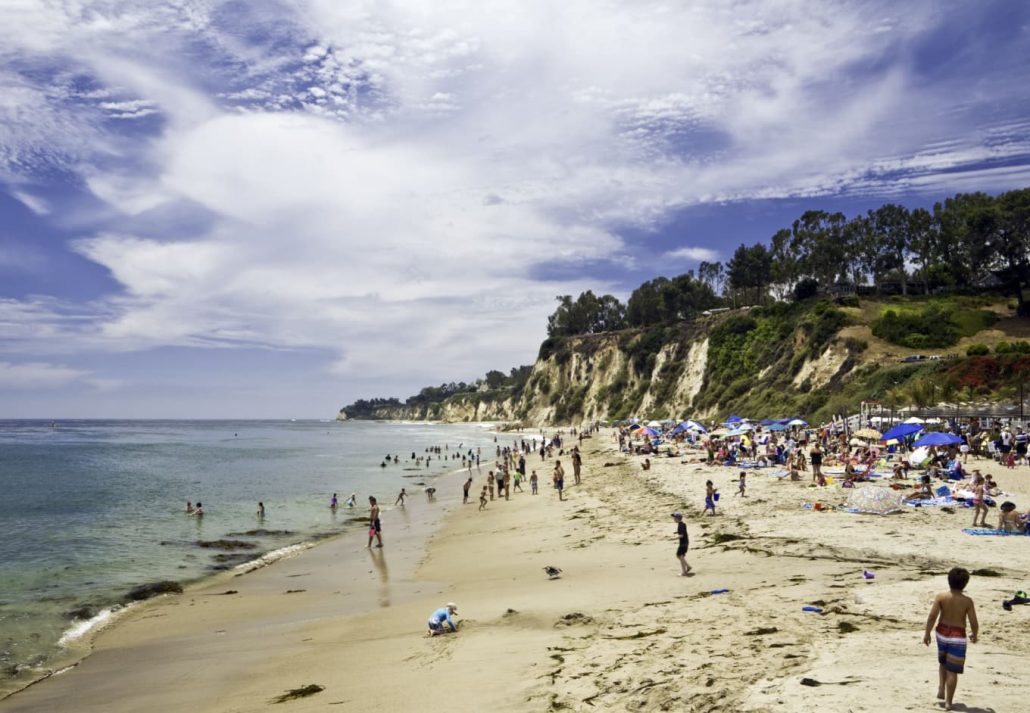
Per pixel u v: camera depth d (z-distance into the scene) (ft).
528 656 36.04
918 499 79.20
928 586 41.47
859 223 376.68
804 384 277.85
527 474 186.60
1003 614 34.35
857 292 345.72
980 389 197.06
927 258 344.90
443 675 34.86
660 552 65.10
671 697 27.02
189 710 35.81
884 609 36.55
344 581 71.36
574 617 42.70
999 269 317.83
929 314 283.38
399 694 32.76
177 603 63.93
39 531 103.55
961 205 354.74
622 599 47.32
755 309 384.47
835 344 278.87
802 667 28.12
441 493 158.71
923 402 187.42
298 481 185.47
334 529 108.78
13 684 43.04
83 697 39.88
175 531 105.19
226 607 61.98
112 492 155.84
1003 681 24.93
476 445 391.65
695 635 35.55
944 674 22.84
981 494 62.69
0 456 278.87
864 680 25.75
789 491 93.97
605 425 451.53
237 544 94.63
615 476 144.66
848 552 54.75
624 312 655.76
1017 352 210.79
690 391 384.27
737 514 79.10
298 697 35.09
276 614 58.75
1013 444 121.80
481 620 46.29
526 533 90.07
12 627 56.18
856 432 147.13
